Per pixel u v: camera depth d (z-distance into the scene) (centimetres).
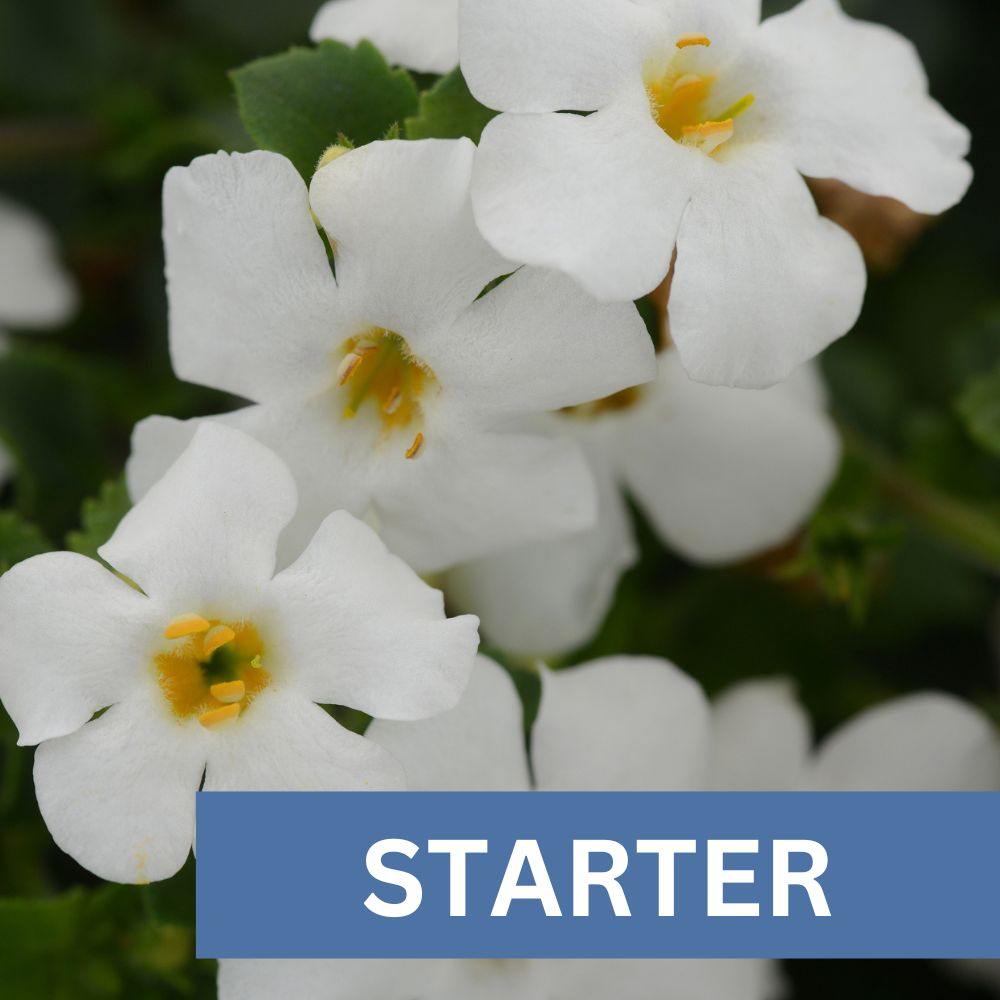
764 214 13
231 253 13
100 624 13
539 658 16
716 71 14
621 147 13
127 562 13
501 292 13
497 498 14
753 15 14
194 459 13
